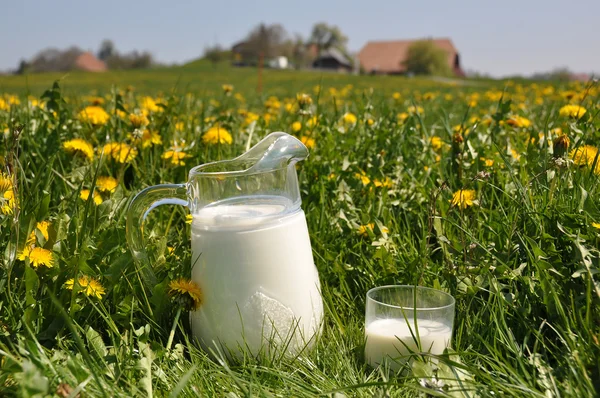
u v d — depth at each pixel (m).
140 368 0.67
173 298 0.74
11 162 0.75
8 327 0.70
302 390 0.68
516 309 0.74
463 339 0.76
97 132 1.21
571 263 0.74
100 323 0.77
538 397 0.64
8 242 0.73
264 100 2.12
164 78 10.39
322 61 33.72
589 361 0.66
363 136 1.21
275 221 0.74
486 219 0.89
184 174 1.08
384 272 0.85
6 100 1.50
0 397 0.64
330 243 0.92
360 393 0.68
